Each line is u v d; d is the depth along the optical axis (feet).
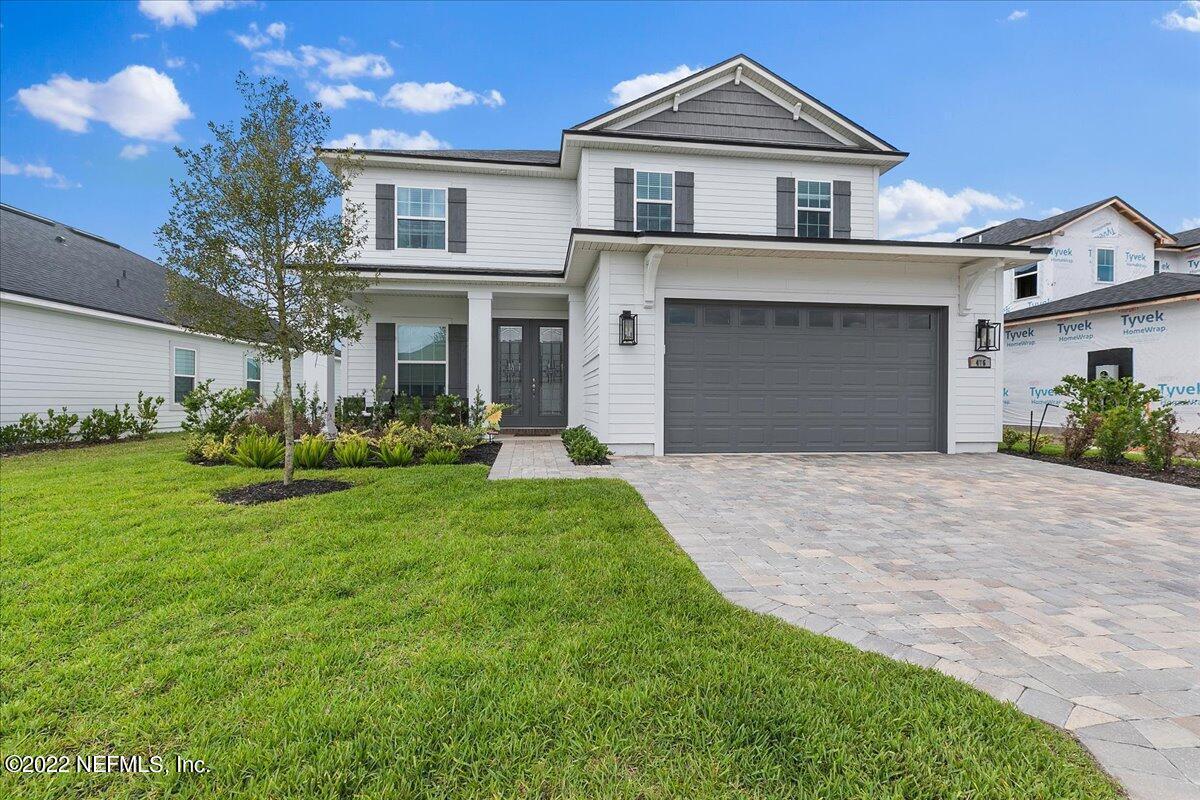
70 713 6.68
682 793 5.25
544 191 39.52
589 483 19.79
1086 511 17.13
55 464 25.84
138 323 41.34
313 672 7.43
